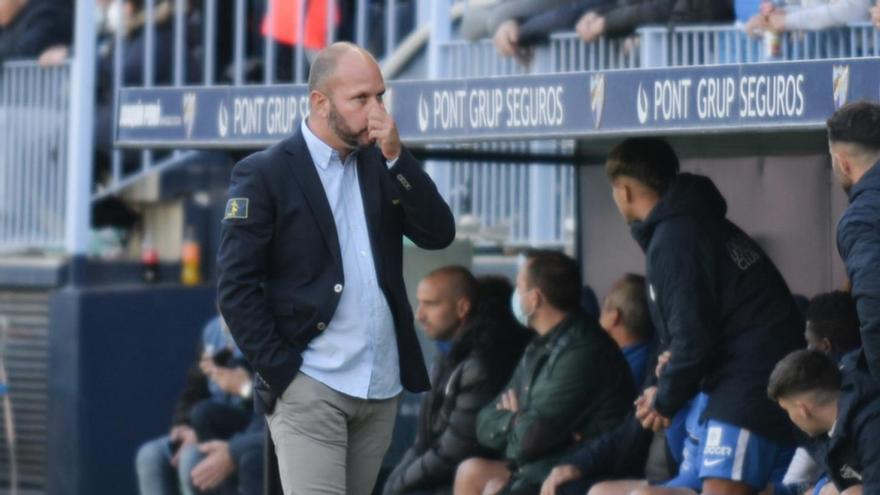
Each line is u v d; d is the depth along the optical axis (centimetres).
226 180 3878
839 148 1788
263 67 3794
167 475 3173
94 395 3638
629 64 2614
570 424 2389
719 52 2464
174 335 3778
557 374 2383
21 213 3728
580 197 2941
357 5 3631
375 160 1817
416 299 2917
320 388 1770
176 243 3872
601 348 2403
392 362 1820
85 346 3622
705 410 2138
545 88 2109
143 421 3722
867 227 1722
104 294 3650
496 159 2819
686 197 2119
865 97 1866
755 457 2108
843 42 2277
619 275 2897
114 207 3872
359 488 1852
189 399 3219
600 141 2880
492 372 2539
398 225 1831
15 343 3722
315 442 1780
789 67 1916
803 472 2139
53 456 3650
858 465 1859
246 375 3059
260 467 2866
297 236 1762
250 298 1752
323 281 1767
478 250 3191
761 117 1936
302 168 1770
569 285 2412
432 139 2212
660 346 2364
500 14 2836
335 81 1750
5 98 3747
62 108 3684
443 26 2877
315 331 1766
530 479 2395
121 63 3769
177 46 3675
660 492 2150
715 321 2108
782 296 2148
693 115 1986
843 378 1884
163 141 2452
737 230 2155
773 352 2114
